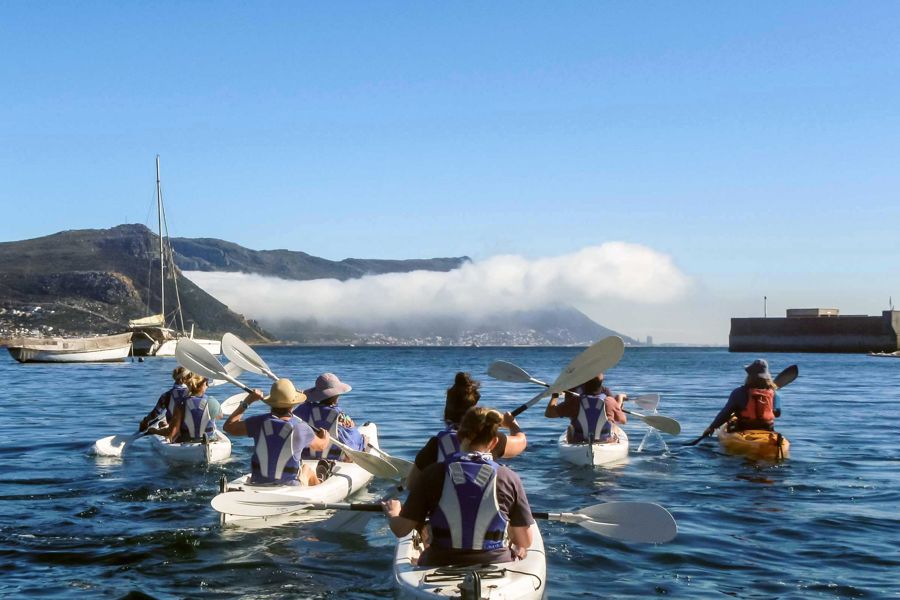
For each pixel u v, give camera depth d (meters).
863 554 7.03
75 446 13.65
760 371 12.91
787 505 8.98
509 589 5.02
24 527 7.88
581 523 6.54
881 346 116.88
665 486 10.09
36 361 61.53
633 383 35.31
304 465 8.87
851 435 15.18
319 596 5.99
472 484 5.27
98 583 6.24
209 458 11.51
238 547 7.25
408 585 5.16
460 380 6.46
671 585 6.20
